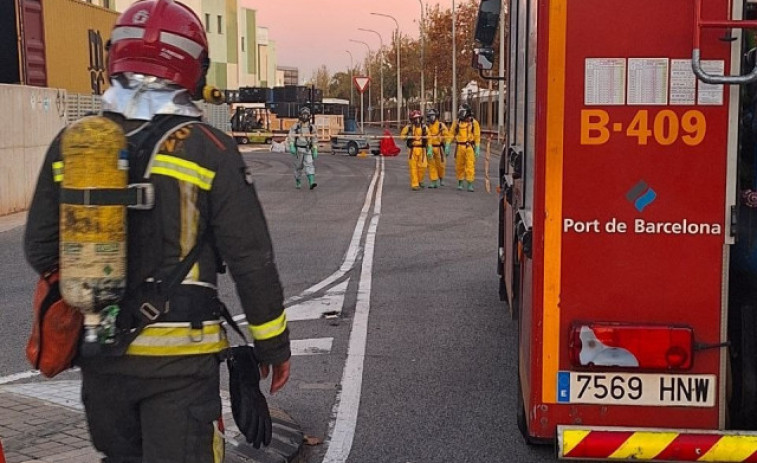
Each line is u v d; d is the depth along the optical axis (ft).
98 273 8.68
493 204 62.13
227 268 9.95
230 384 10.44
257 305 9.61
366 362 22.85
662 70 11.73
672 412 12.39
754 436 12.15
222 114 150.10
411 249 41.27
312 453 16.84
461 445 17.15
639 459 12.27
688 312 12.17
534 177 12.42
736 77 11.05
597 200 12.09
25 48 67.46
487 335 25.55
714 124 11.76
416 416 18.81
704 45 11.46
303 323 27.12
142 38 9.68
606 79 11.85
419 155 74.33
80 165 8.71
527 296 13.85
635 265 12.16
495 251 40.65
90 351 9.05
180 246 9.32
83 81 81.30
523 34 16.56
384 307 29.27
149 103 9.61
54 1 73.61
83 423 17.33
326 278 34.24
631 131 11.91
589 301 12.31
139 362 9.26
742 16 11.41
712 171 11.87
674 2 11.60
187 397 9.45
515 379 21.39
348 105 186.80
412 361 22.94
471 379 21.40
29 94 58.08
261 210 9.73
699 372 12.26
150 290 9.21
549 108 12.01
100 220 8.69
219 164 9.45
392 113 297.94
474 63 24.86
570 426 12.50
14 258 38.99
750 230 13.01
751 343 13.09
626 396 12.44
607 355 12.19
